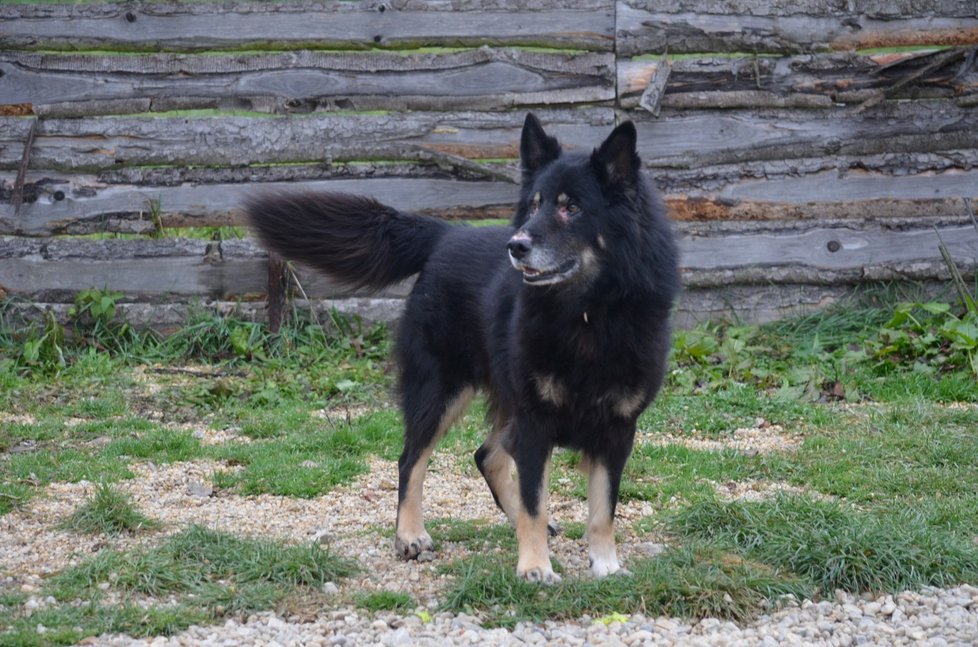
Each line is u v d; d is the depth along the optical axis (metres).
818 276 10.38
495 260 5.85
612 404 5.29
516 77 10.31
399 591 5.11
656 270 5.33
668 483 7.00
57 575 5.16
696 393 9.11
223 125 10.36
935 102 10.32
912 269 10.30
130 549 5.48
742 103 10.24
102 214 10.41
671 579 4.98
